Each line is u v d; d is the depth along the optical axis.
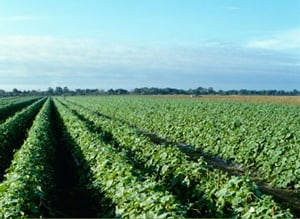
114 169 12.50
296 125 27.31
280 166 18.30
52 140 25.50
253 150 20.98
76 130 24.30
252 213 8.96
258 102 71.81
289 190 17.16
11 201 9.61
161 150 15.61
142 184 10.61
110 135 25.09
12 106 58.75
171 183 12.71
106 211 11.24
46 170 15.49
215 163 22.91
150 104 61.75
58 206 14.64
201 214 10.54
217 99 91.94
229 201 9.94
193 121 32.81
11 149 25.69
